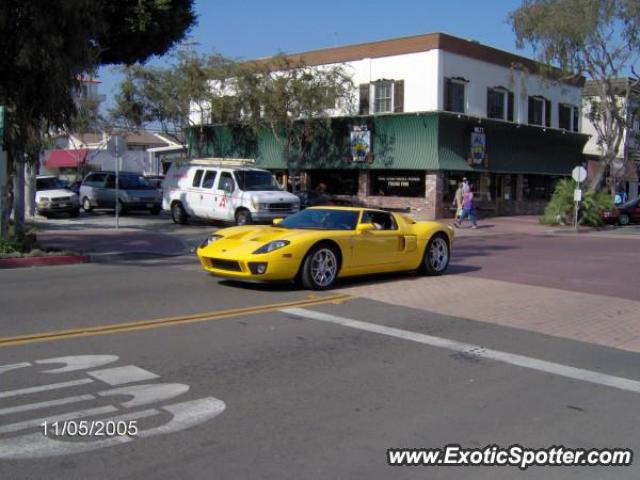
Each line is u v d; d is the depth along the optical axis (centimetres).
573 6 2852
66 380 584
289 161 3309
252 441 466
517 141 3534
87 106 3959
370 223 1162
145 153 6203
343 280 1206
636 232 2931
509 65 3447
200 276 1237
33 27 1362
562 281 1280
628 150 4153
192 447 452
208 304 952
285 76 3127
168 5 2238
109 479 402
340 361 674
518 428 509
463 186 2809
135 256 1625
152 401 538
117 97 3453
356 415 523
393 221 1221
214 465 426
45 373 603
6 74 1456
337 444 466
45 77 1429
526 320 909
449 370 656
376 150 3178
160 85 3412
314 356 689
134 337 746
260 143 3553
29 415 500
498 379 633
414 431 495
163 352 684
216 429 485
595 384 628
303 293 1056
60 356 661
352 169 3284
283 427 494
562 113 3956
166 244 1850
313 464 433
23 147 1493
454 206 3169
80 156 5378
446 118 3019
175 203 2567
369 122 3166
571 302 1055
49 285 1115
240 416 512
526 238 2425
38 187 3014
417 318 895
